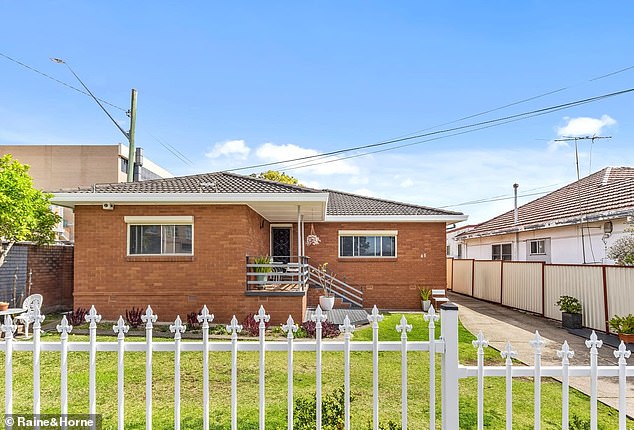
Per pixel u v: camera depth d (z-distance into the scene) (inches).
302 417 154.6
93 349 129.8
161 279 482.9
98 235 485.7
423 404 222.8
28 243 514.6
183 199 468.8
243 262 484.4
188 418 195.0
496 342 406.9
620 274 434.0
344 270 692.7
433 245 690.8
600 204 555.2
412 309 682.8
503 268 698.2
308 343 131.9
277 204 498.0
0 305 402.6
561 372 130.4
